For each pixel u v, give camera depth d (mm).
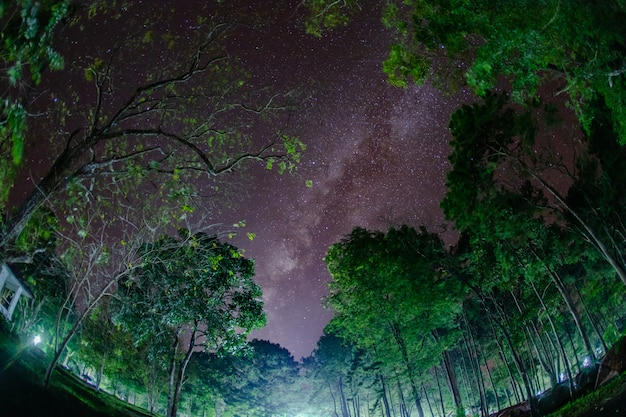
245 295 33250
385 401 54562
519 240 30453
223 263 31641
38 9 8602
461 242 39875
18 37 8680
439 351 38781
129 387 58625
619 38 12625
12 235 12281
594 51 13367
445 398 69188
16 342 29531
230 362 86625
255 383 90375
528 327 41406
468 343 43688
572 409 24719
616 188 28016
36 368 26094
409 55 16125
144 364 53062
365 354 60438
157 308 31625
